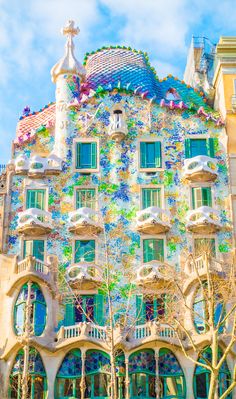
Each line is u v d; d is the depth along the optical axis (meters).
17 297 41.16
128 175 46.19
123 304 42.44
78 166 46.47
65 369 39.75
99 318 41.97
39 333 40.19
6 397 39.19
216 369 29.58
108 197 45.53
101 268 42.81
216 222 43.91
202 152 46.84
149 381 39.62
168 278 42.09
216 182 45.78
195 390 39.25
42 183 45.97
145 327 40.16
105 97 48.34
